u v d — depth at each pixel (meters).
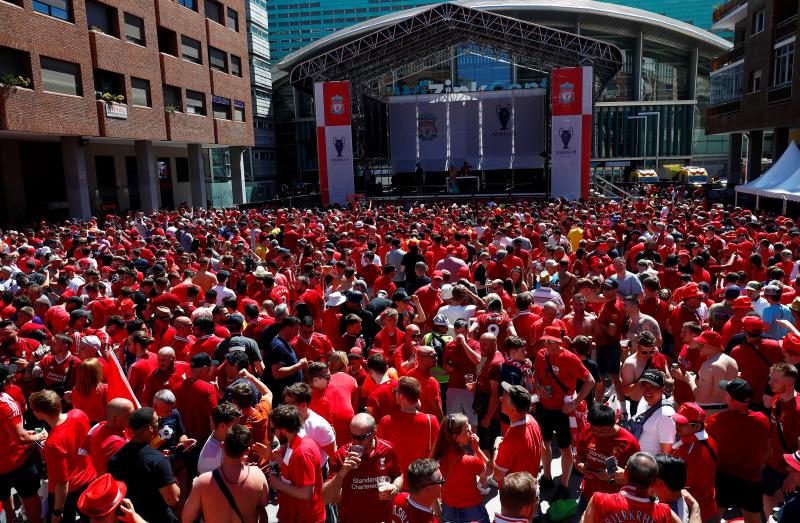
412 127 46.91
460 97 46.00
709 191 37.28
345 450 4.86
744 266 11.61
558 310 9.25
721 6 39.97
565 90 34.19
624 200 31.00
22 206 29.19
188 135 35.16
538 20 69.56
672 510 4.15
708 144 77.50
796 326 7.74
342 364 6.50
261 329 8.06
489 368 6.65
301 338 7.62
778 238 14.52
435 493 4.23
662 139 75.88
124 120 28.75
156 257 14.08
